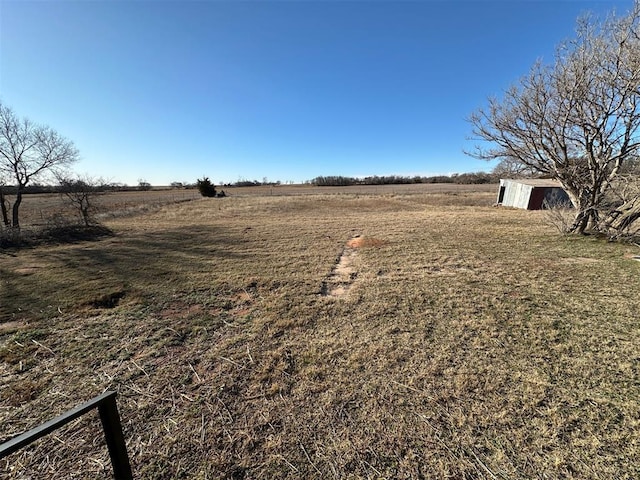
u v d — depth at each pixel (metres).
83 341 3.21
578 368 2.57
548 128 7.31
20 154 11.71
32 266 6.36
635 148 6.35
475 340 3.07
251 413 2.17
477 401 2.22
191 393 2.40
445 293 4.36
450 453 1.80
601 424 1.97
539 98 7.30
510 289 4.45
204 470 1.75
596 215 7.62
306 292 4.56
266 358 2.85
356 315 3.73
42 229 10.05
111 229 11.57
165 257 6.96
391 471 1.71
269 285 4.89
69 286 4.96
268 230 10.75
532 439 1.88
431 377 2.51
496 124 8.21
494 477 1.65
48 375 2.66
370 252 7.04
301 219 13.83
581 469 1.67
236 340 3.20
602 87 6.33
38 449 1.90
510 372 2.54
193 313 3.89
